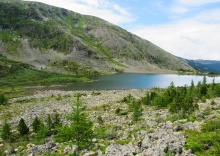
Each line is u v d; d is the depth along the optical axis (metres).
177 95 76.75
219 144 21.61
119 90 165.88
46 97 132.00
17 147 38.28
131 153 22.67
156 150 21.70
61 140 27.44
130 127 41.81
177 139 24.62
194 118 38.31
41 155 28.48
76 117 26.81
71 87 190.12
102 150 25.91
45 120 66.06
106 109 83.62
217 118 36.62
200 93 92.62
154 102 83.75
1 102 107.69
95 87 190.88
